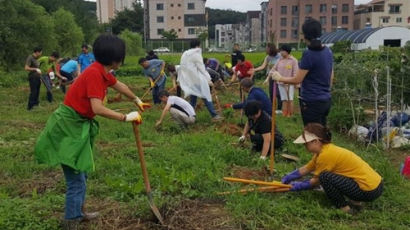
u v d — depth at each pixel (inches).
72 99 159.0
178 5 3282.5
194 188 212.7
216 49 2765.7
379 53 449.1
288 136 328.2
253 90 309.3
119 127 355.3
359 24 3270.2
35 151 160.4
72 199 164.1
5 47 909.8
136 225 176.1
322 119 240.1
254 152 277.6
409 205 199.2
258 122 265.4
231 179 209.8
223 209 190.7
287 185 204.5
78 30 1289.4
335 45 1186.0
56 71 583.2
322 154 187.9
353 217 186.1
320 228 175.2
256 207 187.6
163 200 193.0
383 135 317.4
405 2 3144.7
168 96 359.9
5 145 306.2
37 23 975.6
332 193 188.2
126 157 268.7
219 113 419.8
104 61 157.8
